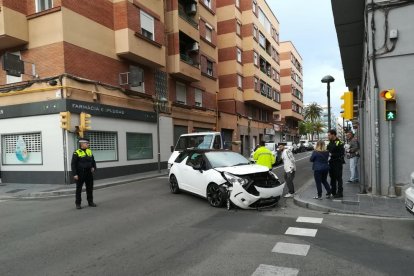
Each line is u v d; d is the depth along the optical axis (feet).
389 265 15.38
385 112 30.71
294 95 204.74
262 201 27.73
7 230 22.98
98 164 53.67
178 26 75.87
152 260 16.37
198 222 23.79
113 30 59.21
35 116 50.26
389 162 30.94
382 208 26.55
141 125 64.54
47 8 51.06
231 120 108.78
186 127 81.46
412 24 30.58
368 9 31.96
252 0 122.42
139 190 40.63
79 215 27.14
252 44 120.47
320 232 20.90
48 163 49.37
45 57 50.21
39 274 14.96
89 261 16.43
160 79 72.33
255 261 15.97
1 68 54.03
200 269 15.08
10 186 48.01
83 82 51.72
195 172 32.55
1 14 48.49
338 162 31.22
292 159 34.60
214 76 97.55
